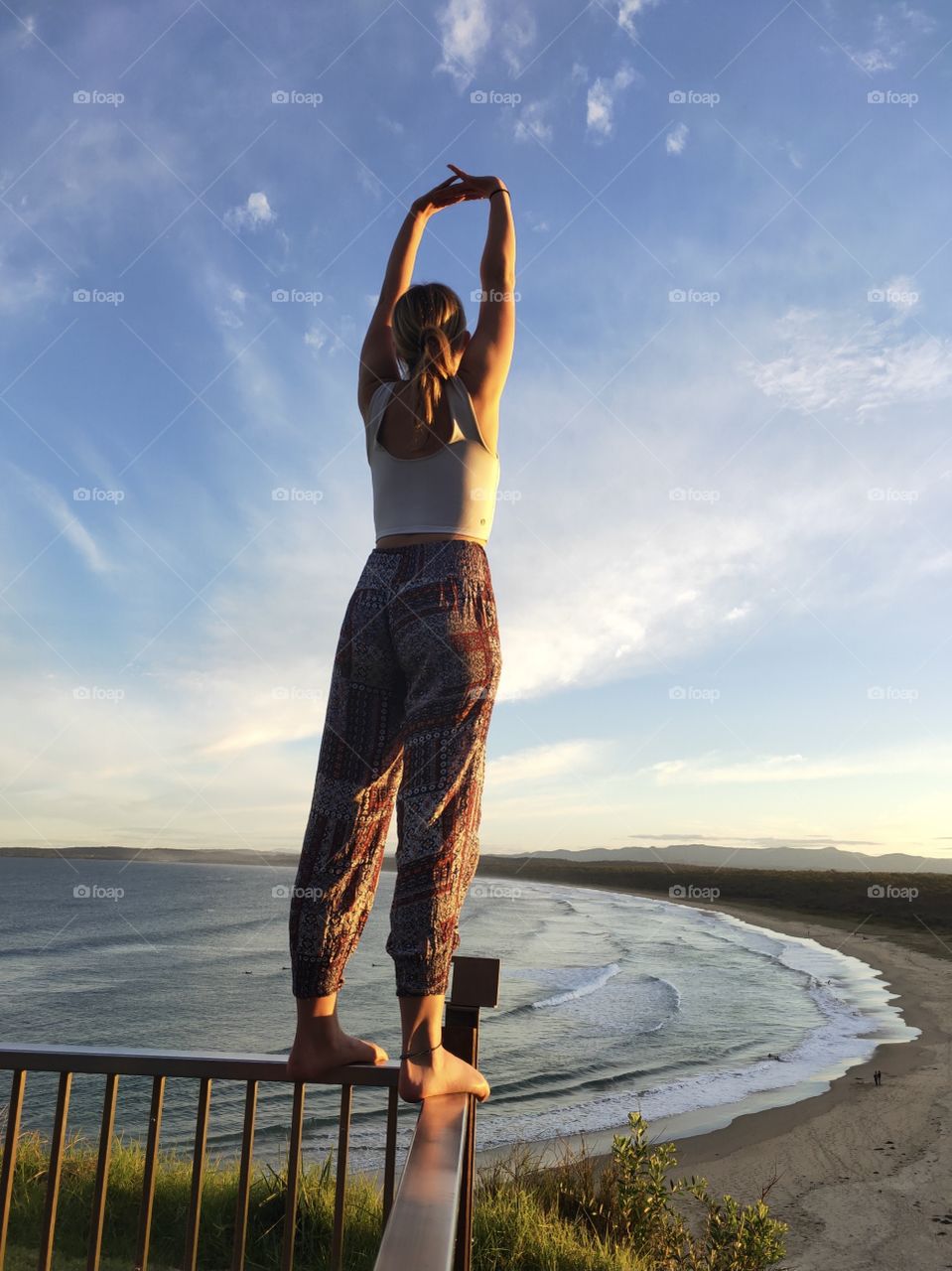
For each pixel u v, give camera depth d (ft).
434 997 4.67
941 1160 58.13
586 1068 88.28
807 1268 40.86
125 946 188.14
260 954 176.24
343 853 5.17
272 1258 20.48
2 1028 106.93
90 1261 6.18
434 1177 3.14
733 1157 58.90
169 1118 65.67
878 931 260.01
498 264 5.87
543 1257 25.99
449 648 5.01
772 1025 114.93
